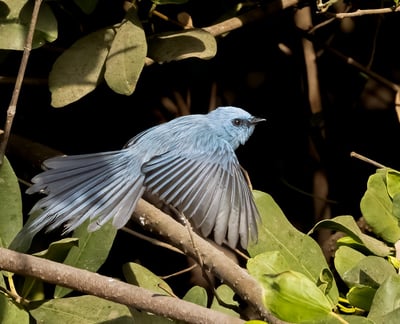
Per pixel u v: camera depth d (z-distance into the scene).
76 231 8.77
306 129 13.14
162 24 10.85
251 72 12.98
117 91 8.74
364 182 13.24
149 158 8.54
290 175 13.25
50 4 10.50
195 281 12.28
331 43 13.16
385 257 8.18
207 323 7.73
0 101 11.20
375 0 12.68
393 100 13.20
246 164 13.23
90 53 9.26
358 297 7.69
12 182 8.67
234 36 12.62
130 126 12.17
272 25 12.63
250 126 9.41
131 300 7.89
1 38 8.94
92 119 11.98
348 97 13.36
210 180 8.23
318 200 13.11
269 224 8.46
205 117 9.32
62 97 9.13
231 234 7.75
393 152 13.33
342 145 13.29
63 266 7.98
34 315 8.25
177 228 8.97
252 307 8.23
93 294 7.93
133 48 8.90
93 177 8.27
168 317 7.84
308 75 12.83
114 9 10.66
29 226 8.04
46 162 8.28
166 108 12.30
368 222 8.27
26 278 8.36
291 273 7.12
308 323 7.11
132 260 12.20
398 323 7.13
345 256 8.24
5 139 8.54
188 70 12.34
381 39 13.16
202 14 11.50
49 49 10.63
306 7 12.04
